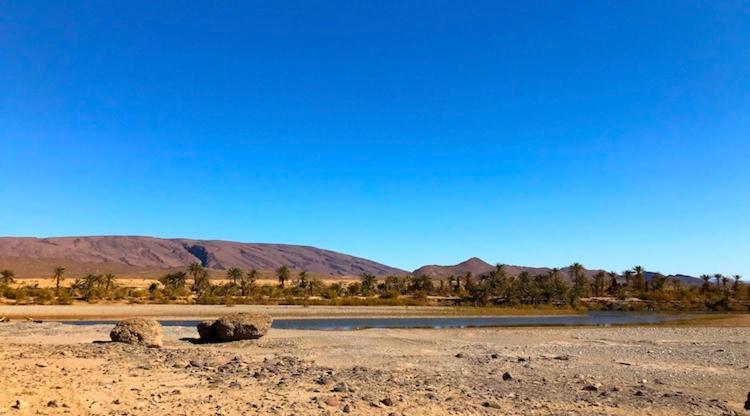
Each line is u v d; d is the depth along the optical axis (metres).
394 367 21.34
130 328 27.55
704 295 127.56
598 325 64.31
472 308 98.19
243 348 28.39
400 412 11.31
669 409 13.19
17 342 28.78
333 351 27.25
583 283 139.25
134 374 15.66
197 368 17.91
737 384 18.31
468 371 20.52
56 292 109.31
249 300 102.50
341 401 12.26
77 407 10.10
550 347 31.17
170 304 93.69
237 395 12.59
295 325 62.59
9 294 97.62
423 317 79.62
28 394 10.95
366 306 98.12
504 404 13.10
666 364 23.69
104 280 116.56
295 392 13.45
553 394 15.13
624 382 18.30
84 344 26.56
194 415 10.03
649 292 129.50
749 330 47.19
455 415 11.39
